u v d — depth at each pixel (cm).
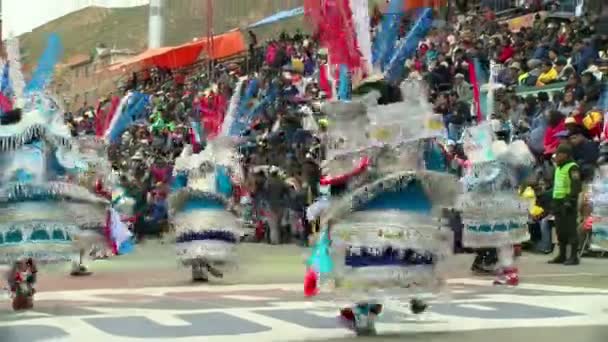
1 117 897
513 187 1177
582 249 1588
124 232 1173
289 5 4400
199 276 1241
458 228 1576
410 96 698
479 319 785
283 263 1564
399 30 751
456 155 1337
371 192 666
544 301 933
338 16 725
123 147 3158
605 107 1858
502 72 2373
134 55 5422
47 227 873
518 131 1847
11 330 729
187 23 5478
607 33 2461
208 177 1256
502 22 3020
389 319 784
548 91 2200
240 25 4803
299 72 3162
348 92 720
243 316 812
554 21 2761
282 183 2197
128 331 717
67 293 1073
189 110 3347
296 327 733
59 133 898
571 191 1456
